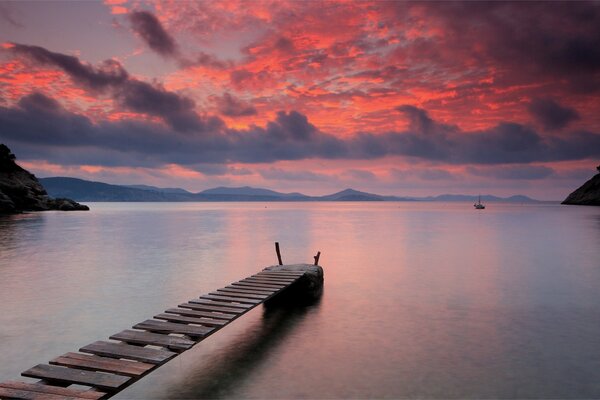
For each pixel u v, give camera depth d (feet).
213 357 29.81
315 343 32.94
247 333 35.50
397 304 45.98
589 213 342.03
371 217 296.30
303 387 24.84
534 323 38.60
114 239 121.90
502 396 23.73
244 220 249.55
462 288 54.90
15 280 59.21
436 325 37.96
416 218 278.87
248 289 41.45
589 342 33.30
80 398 17.97
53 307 44.11
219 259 81.76
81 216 268.21
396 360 29.19
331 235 140.87
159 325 28.22
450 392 24.22
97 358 22.24
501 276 63.62
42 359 29.66
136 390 24.31
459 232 153.58
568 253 91.66
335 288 55.01
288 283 44.24
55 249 96.12
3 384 19.20
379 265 74.59
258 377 26.21
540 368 27.86
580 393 24.14
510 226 187.01
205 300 36.45
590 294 51.37
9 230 149.38
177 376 26.32
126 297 48.88
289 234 144.66
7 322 38.58
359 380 25.84
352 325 38.04
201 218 274.16
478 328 37.11
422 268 71.41
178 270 68.54
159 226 186.29
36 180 341.62
